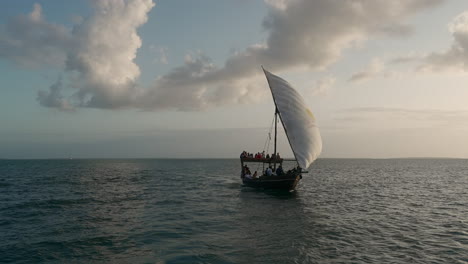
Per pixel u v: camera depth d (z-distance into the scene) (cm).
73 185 4094
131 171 8056
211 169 9575
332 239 1437
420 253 1244
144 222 1803
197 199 2778
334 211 2189
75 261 1147
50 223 1781
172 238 1448
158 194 3145
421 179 5447
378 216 2017
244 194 3152
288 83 3403
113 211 2166
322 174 6844
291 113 3225
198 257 1180
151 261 1139
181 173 7200
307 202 2620
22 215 2023
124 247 1310
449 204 2558
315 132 3269
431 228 1681
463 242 1408
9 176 5906
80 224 1753
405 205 2489
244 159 3838
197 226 1698
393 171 8400
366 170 8981
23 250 1272
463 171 8481
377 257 1191
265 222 1808
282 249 1280
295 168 3203
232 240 1412
